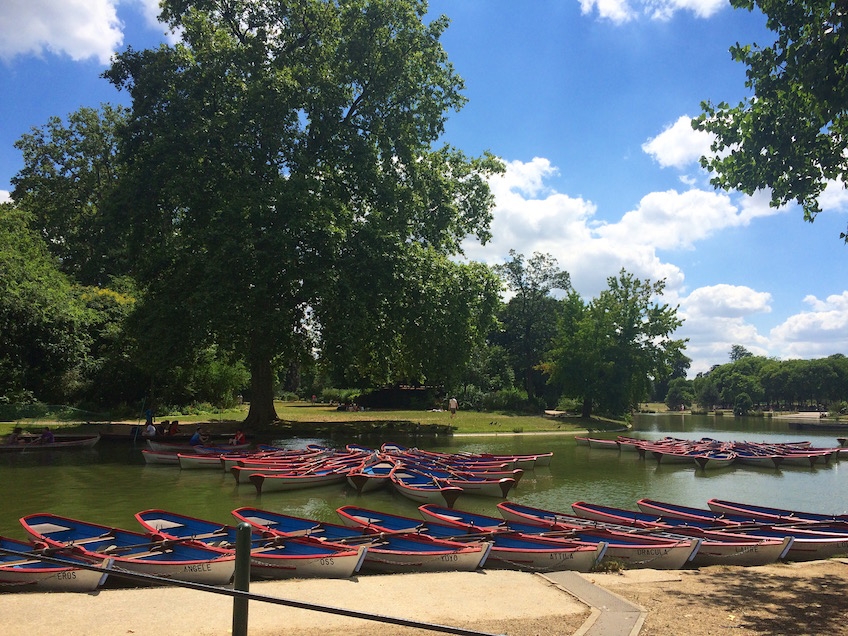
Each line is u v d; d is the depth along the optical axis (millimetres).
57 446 27203
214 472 21891
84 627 6492
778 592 8344
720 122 12102
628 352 49969
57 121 55125
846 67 9812
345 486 19781
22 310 33250
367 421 39531
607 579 9133
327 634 6422
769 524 13273
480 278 34469
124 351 38156
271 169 30859
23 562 9250
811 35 10367
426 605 7543
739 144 11977
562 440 36469
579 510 14891
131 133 30672
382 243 29328
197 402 44406
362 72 32500
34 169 54938
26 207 54406
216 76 29984
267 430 33188
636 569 10172
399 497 18297
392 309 30797
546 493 19844
